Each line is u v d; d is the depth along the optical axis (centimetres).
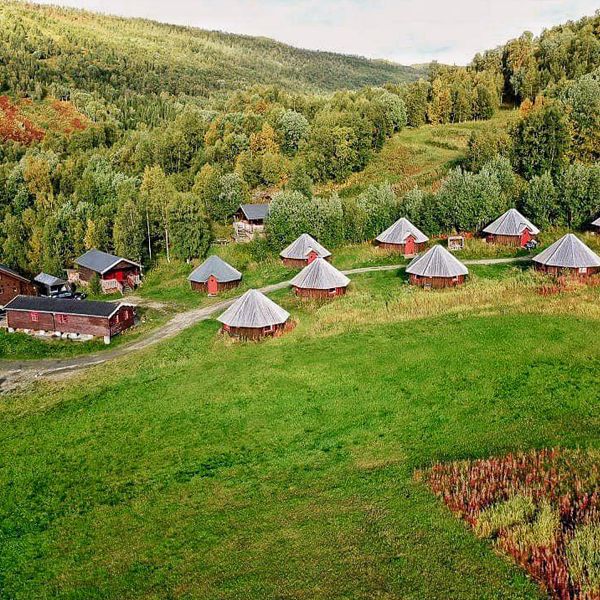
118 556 2536
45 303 6569
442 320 5347
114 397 4509
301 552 2325
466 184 8762
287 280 7819
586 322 4912
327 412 3834
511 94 16538
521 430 3297
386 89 17275
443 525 2361
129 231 9062
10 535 2850
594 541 2048
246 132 14312
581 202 8100
